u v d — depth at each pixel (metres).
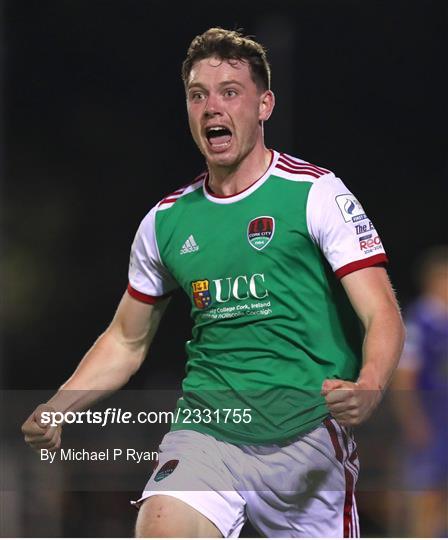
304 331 16.80
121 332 18.41
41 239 112.00
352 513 17.47
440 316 28.62
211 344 17.19
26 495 26.09
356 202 16.78
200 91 17.12
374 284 16.30
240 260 16.83
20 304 107.69
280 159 17.17
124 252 112.31
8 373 104.44
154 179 114.94
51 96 116.25
